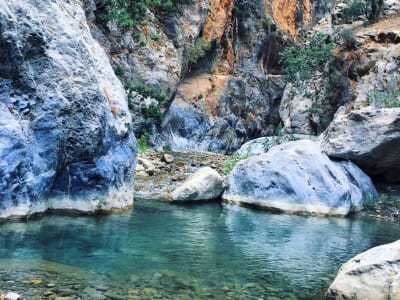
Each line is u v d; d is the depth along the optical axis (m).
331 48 19.70
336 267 5.54
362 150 9.91
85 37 8.45
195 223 7.57
